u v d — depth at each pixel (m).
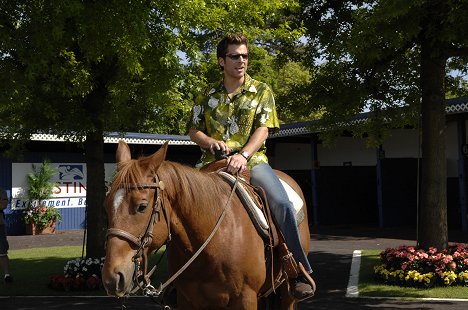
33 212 21.73
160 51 8.45
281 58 11.32
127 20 7.55
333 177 22.86
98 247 10.31
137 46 7.74
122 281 2.86
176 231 3.37
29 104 9.11
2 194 10.38
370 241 16.11
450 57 10.20
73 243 18.16
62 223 23.00
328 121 11.10
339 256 13.03
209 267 3.45
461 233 17.16
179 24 7.98
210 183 3.58
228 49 4.04
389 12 7.69
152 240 3.06
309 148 25.17
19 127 10.24
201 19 8.09
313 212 22.50
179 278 3.53
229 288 3.51
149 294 3.11
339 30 10.15
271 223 3.86
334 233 18.80
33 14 7.50
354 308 7.72
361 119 13.18
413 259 9.20
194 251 3.45
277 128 4.16
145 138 22.42
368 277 10.02
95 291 9.53
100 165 10.42
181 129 22.02
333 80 10.46
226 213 3.56
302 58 11.07
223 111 4.12
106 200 3.04
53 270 11.82
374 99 10.96
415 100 10.74
